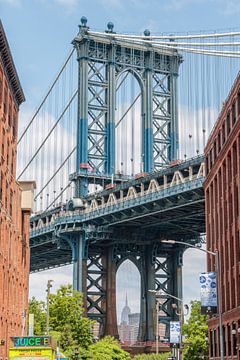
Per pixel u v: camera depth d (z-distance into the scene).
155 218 133.12
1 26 61.38
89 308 145.75
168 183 121.00
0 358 64.25
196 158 113.25
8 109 71.62
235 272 71.69
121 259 151.00
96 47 149.00
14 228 74.44
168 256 154.62
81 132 143.12
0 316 64.44
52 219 149.62
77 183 143.00
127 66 151.62
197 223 136.62
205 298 58.50
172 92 155.12
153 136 149.62
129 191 129.50
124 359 113.81
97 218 138.25
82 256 142.12
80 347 99.00
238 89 71.31
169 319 151.00
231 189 74.88
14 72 71.19
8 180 70.88
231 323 72.19
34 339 43.47
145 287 150.12
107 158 145.25
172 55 156.38
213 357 82.06
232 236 74.56
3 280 66.88
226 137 78.38
